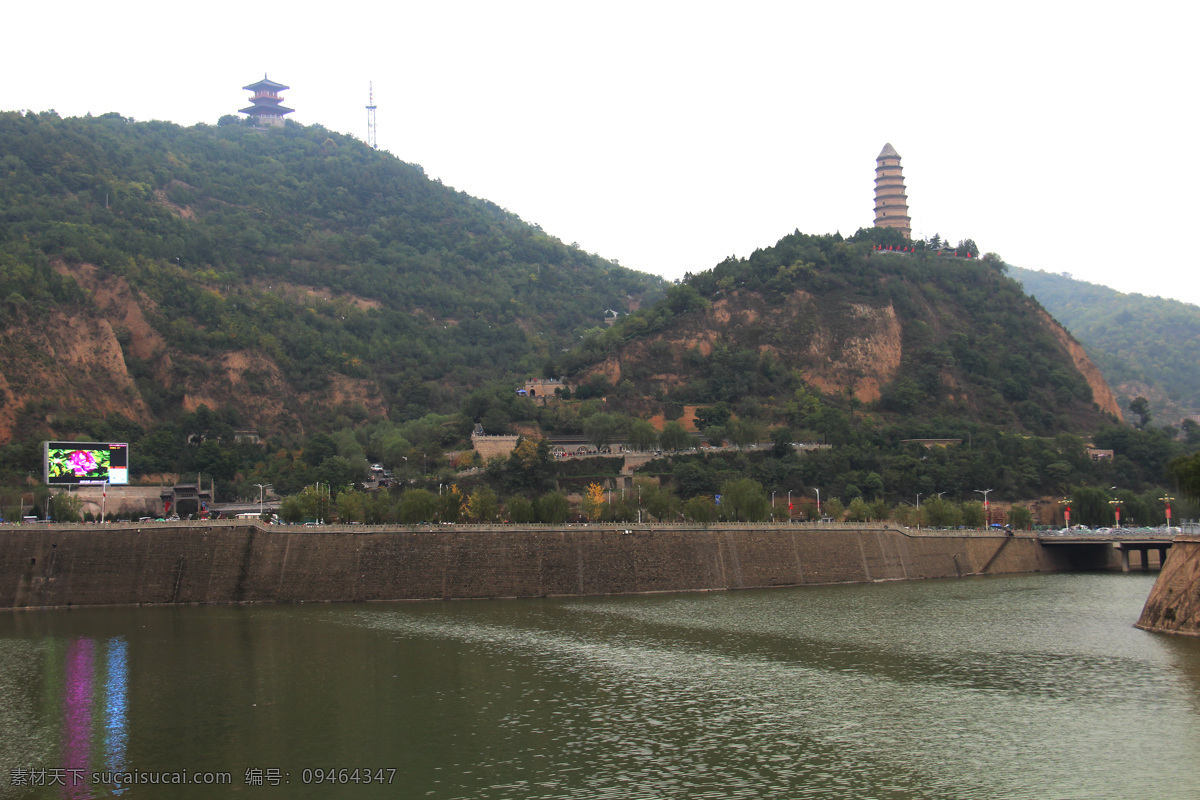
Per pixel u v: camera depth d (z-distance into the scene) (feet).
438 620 624.59
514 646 549.13
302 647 545.03
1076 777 351.25
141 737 397.60
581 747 385.91
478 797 338.75
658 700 447.01
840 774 357.82
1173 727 401.08
